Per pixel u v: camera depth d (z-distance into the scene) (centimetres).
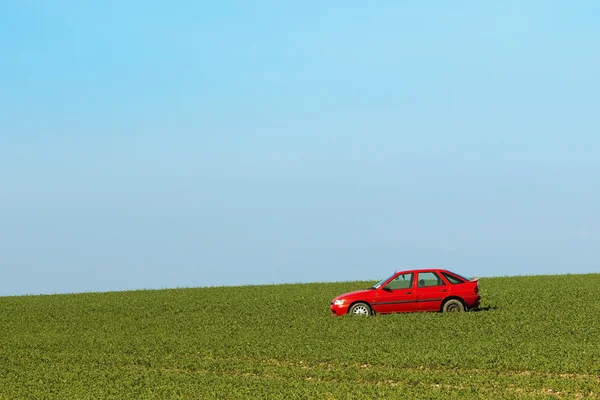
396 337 2575
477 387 1770
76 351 2636
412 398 1648
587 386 1711
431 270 3125
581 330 2622
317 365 2189
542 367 1953
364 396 1692
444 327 2727
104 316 3747
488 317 2947
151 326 3303
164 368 2278
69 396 1827
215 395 1772
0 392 1905
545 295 3706
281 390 1808
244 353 2409
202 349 2523
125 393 1847
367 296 3105
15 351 2678
